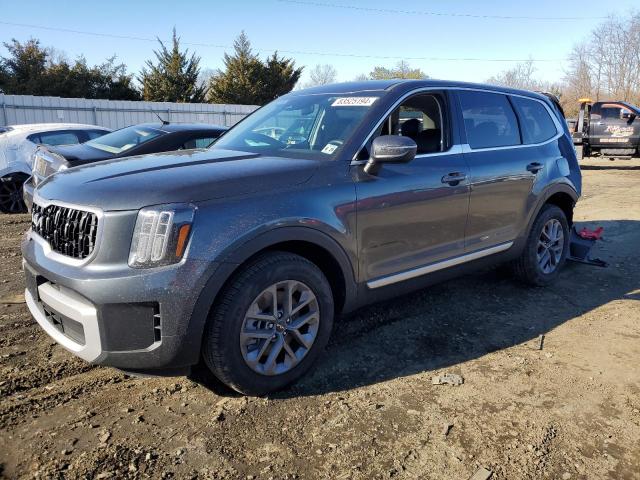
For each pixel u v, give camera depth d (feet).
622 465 8.27
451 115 13.33
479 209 13.57
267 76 139.54
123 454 8.31
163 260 8.51
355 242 10.81
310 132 12.07
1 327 13.00
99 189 9.21
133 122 73.36
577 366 11.45
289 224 9.64
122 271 8.50
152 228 8.54
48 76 112.06
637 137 52.31
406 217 11.73
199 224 8.75
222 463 8.16
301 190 10.06
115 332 8.59
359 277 11.09
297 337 10.20
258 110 15.10
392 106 12.01
